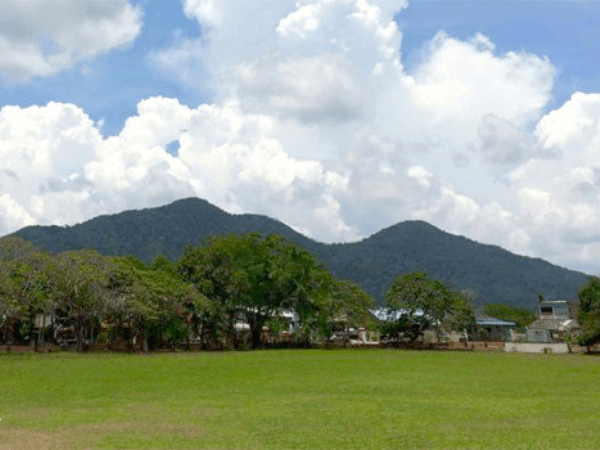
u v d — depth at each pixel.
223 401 18.55
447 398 19.70
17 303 41.72
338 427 14.16
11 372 27.14
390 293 64.06
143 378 25.33
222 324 56.88
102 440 12.37
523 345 62.44
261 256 60.41
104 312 45.75
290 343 63.22
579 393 21.30
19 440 12.22
